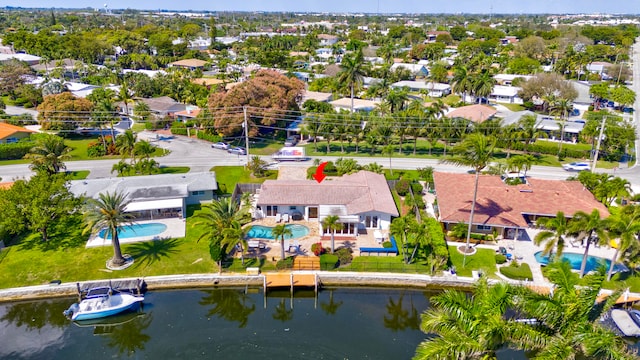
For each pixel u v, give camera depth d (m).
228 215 51.16
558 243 46.19
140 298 46.62
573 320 28.53
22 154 91.25
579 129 98.88
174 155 92.56
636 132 99.88
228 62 195.62
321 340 42.81
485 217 57.16
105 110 104.12
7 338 43.31
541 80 125.69
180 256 53.94
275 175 81.19
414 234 50.53
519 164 74.44
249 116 97.94
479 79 122.75
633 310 44.38
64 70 166.50
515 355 39.19
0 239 54.94
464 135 90.25
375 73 166.25
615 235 45.66
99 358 40.69
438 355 27.28
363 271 51.31
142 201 62.34
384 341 42.75
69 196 58.94
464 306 29.64
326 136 95.62
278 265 51.62
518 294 29.70
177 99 137.12
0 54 199.25
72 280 49.12
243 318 46.44
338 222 57.78
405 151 97.25
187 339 42.84
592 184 66.31
